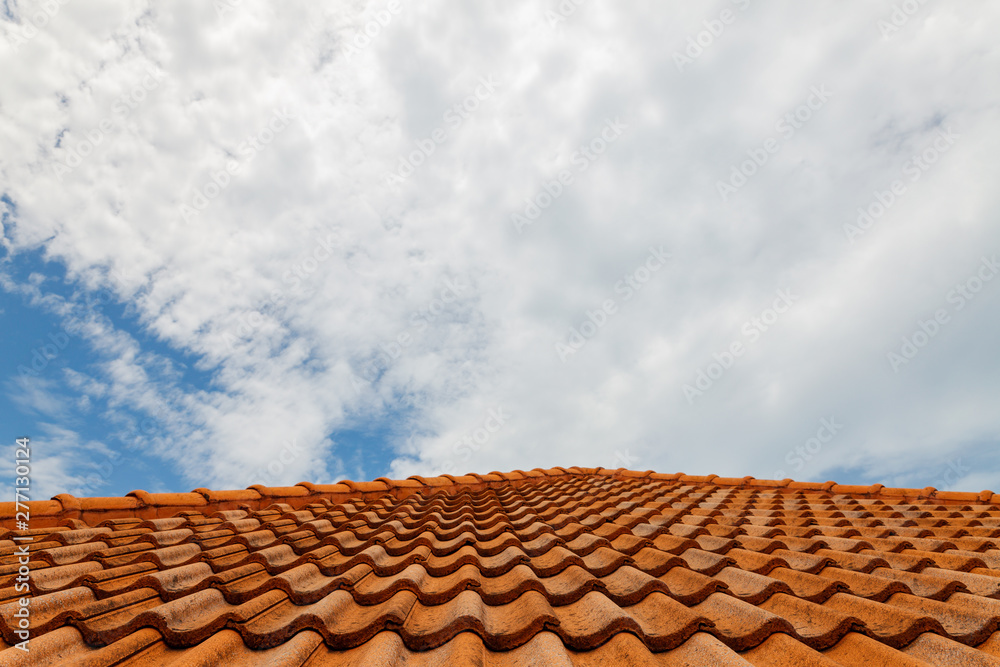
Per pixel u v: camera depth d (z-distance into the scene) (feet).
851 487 27.14
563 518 18.31
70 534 13.41
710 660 7.12
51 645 7.49
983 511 20.97
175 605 8.68
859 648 7.63
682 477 30.55
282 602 9.80
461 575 10.92
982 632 8.02
